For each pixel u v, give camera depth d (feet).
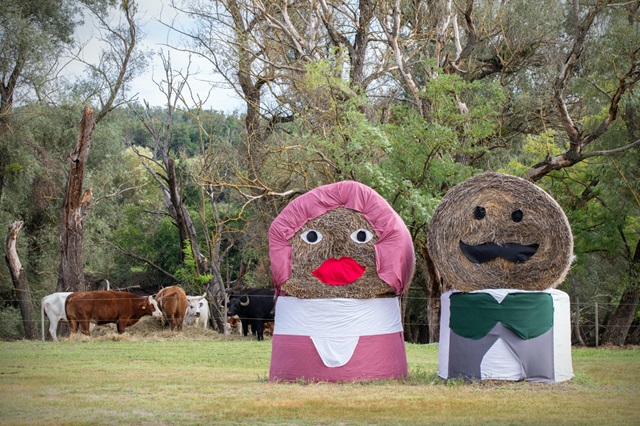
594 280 89.66
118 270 135.44
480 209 34.01
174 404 27.58
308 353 34.14
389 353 34.58
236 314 73.36
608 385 33.04
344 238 34.53
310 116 80.18
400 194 70.13
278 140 88.12
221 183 77.61
